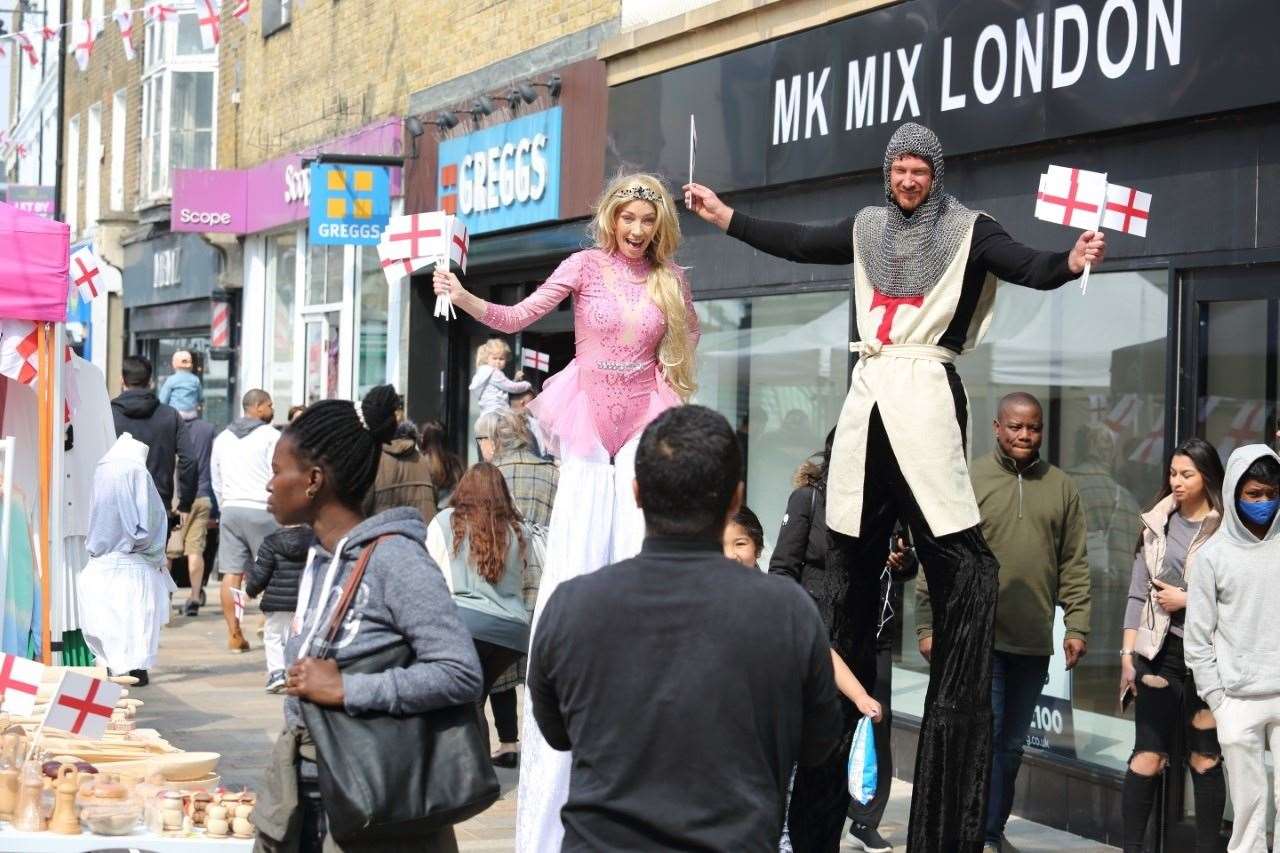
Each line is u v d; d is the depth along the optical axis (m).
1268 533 6.36
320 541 4.00
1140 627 6.93
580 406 5.56
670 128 10.90
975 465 7.45
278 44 19.06
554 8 12.62
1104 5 7.53
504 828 7.80
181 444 14.91
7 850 4.67
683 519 3.33
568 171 12.22
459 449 15.43
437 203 14.45
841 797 5.10
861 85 9.09
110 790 4.88
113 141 26.31
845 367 9.59
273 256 19.73
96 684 5.17
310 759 4.02
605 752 3.22
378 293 16.48
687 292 5.62
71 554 10.04
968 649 4.80
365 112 16.39
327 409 3.97
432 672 3.75
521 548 8.32
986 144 8.21
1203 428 7.33
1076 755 8.09
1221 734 6.39
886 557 5.15
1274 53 6.77
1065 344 8.20
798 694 3.29
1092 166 7.79
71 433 9.93
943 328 4.87
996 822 7.27
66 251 8.62
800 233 5.21
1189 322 7.37
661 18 11.12
